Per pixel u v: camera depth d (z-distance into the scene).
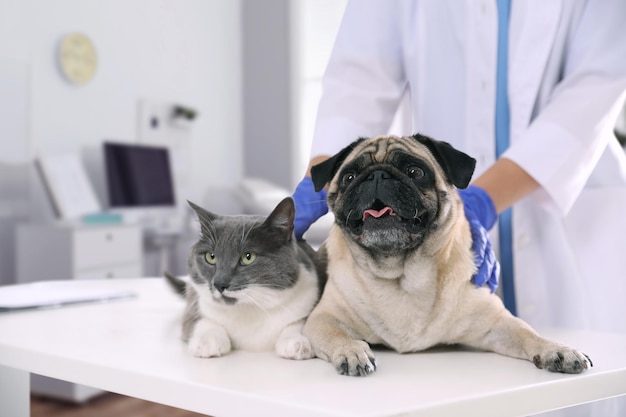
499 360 0.75
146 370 0.69
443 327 0.80
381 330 0.81
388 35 1.33
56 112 3.77
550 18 1.18
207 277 0.87
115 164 3.78
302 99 5.23
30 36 3.59
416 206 0.73
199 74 4.96
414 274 0.78
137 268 3.62
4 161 3.40
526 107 1.21
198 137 4.95
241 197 4.80
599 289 1.24
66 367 0.75
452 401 0.56
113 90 4.18
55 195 3.49
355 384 0.63
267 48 5.30
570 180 1.07
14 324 0.97
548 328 0.96
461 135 1.29
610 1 1.16
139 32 4.39
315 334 0.78
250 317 0.85
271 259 0.85
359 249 0.79
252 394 0.59
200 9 4.96
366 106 1.28
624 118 3.69
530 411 0.61
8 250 3.43
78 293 1.25
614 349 0.79
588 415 1.13
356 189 0.74
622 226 1.22
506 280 1.23
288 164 5.24
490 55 1.24
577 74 1.14
